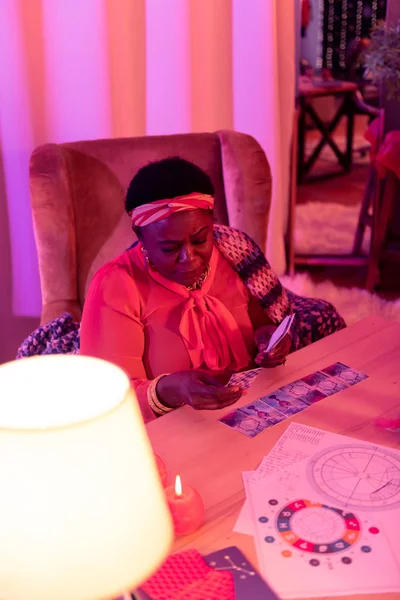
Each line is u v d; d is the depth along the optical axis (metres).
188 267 1.48
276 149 3.42
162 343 1.62
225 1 3.02
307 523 1.04
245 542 1.01
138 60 2.89
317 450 1.23
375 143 3.65
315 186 5.83
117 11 2.76
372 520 1.05
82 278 2.21
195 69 3.07
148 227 1.46
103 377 0.77
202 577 0.94
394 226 3.84
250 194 2.29
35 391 0.77
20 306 3.00
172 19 2.93
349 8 7.45
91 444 0.63
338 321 1.98
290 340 1.75
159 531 0.69
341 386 1.46
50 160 2.14
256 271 1.78
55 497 0.62
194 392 1.33
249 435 1.28
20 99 2.73
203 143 2.35
